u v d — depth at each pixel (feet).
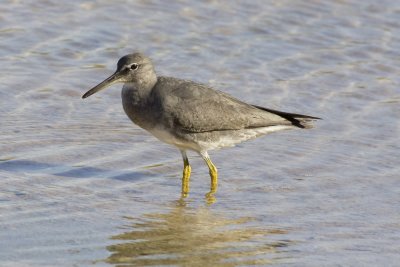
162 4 74.74
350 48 70.13
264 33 71.72
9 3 72.38
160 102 49.70
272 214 45.91
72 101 60.23
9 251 39.60
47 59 65.31
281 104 61.11
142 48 68.08
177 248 41.16
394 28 73.56
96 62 65.77
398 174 51.49
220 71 65.51
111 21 71.36
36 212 44.29
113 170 51.06
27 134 54.70
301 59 68.13
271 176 51.31
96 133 55.83
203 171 52.65
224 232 43.37
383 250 41.22
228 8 75.00
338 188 49.49
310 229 43.88
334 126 58.49
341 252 40.96
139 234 42.60
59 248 40.29
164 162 52.95
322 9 75.87
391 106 61.62
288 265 39.47
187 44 69.10
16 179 48.42
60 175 49.62
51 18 70.85
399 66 67.82
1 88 60.39
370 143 56.03
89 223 43.50
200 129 49.83
